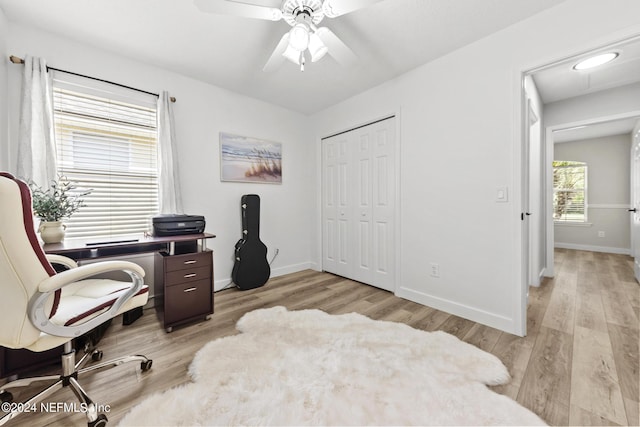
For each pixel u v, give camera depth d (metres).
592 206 4.84
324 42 1.62
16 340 0.93
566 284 2.88
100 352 1.53
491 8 1.64
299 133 3.60
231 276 2.92
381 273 2.84
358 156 3.06
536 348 1.61
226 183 2.88
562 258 4.21
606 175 4.70
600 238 4.77
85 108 2.06
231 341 1.69
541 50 1.67
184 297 1.95
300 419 1.07
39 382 1.37
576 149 4.97
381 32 1.87
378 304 2.39
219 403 1.16
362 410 1.12
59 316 1.09
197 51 2.13
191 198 2.62
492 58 1.89
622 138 4.53
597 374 1.35
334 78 2.59
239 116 2.96
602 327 1.88
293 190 3.54
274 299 2.53
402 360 1.47
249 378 1.32
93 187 2.12
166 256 1.89
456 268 2.13
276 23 1.79
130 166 2.28
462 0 1.57
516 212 1.80
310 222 3.75
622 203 4.55
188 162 2.59
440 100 2.21
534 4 1.61
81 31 1.88
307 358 1.50
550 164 3.20
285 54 1.61
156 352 1.61
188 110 2.57
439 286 2.26
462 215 2.09
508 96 1.82
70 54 1.97
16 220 0.90
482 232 1.98
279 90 2.87
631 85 2.68
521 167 1.78
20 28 1.79
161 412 1.11
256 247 2.91
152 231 2.09
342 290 2.80
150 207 2.39
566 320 2.00
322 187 3.58
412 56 2.19
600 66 2.34
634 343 1.65
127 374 1.39
